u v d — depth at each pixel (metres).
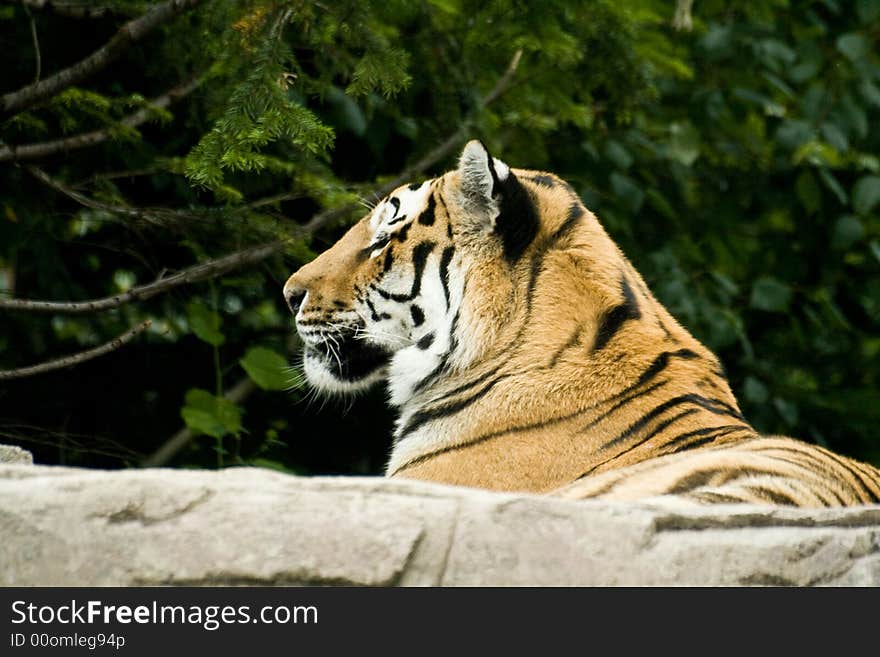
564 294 9.21
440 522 5.63
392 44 11.84
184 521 5.53
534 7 11.66
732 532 5.86
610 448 8.47
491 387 9.06
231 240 11.87
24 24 13.01
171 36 11.96
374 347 10.05
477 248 9.49
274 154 12.80
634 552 5.71
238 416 12.62
